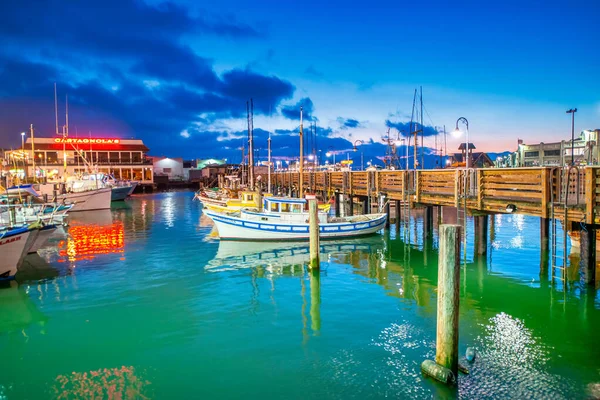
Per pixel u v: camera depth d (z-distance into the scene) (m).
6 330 14.93
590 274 16.48
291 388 10.94
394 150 58.19
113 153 99.25
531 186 17.77
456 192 22.02
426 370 11.09
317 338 13.80
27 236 21.22
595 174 15.18
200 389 11.04
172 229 38.47
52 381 11.59
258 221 30.45
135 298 18.12
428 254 26.05
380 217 32.12
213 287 19.58
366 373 11.49
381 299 17.53
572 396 10.11
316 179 49.88
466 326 14.18
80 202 54.91
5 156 81.44
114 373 11.95
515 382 10.72
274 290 19.00
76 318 15.98
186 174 127.94
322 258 25.30
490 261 22.53
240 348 13.22
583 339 13.09
